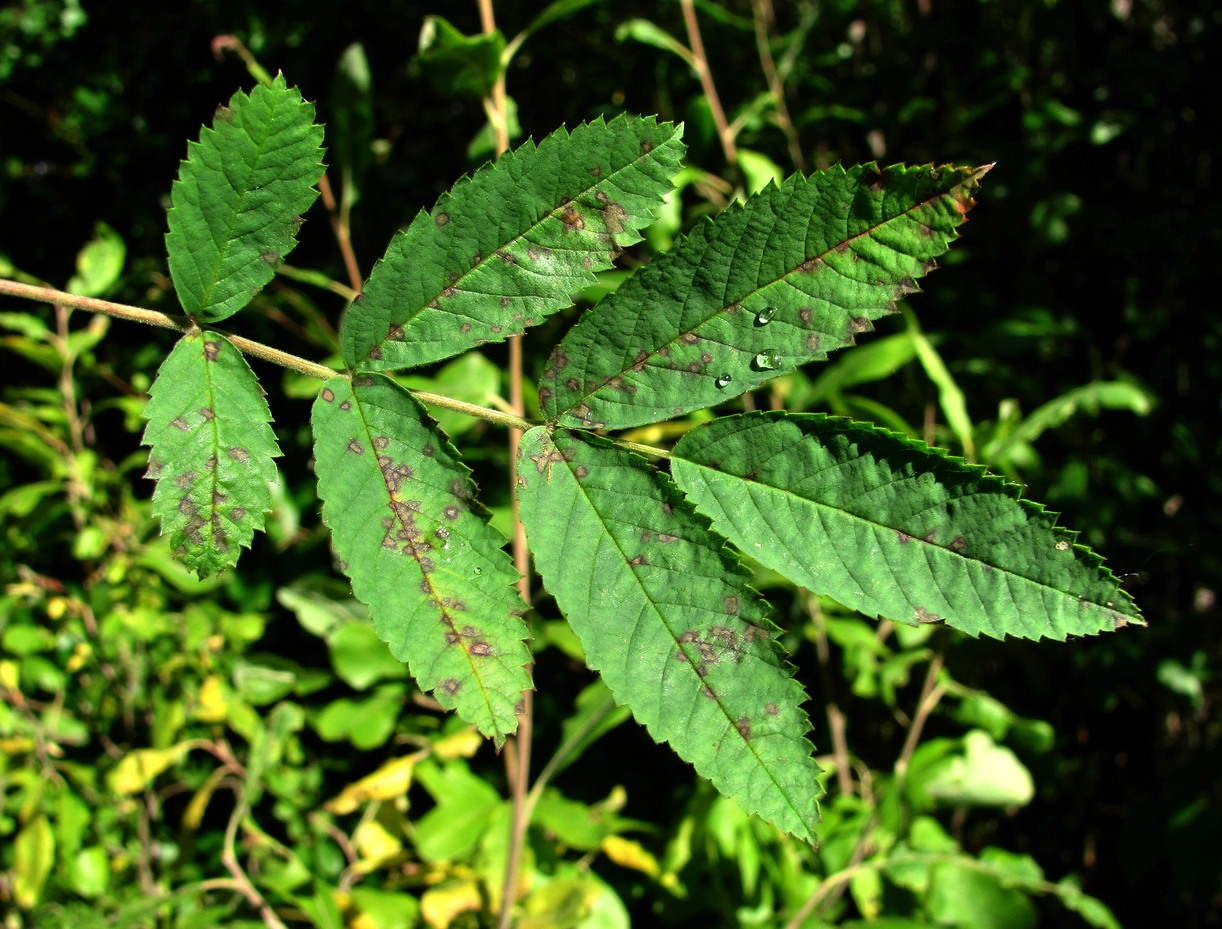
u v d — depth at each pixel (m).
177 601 0.73
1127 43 0.73
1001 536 0.19
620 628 0.19
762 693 0.18
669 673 0.18
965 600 0.19
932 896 0.53
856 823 0.57
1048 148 0.70
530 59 0.83
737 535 0.19
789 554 0.19
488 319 0.20
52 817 0.66
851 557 0.19
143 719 0.73
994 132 0.76
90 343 0.76
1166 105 0.71
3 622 0.69
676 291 0.20
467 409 0.20
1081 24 0.72
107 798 0.67
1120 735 0.77
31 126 1.13
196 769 0.72
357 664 0.61
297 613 0.69
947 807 0.57
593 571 0.19
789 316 0.20
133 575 0.71
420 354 0.20
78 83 1.11
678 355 0.20
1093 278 0.74
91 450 0.81
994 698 0.74
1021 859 0.56
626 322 0.20
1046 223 0.68
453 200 0.20
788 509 0.19
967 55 0.76
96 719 0.70
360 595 0.19
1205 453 0.71
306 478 0.79
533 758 0.69
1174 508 0.71
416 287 0.20
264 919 0.54
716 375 0.20
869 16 0.81
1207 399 0.72
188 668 0.67
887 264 0.19
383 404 0.20
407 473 0.19
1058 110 0.67
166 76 1.08
